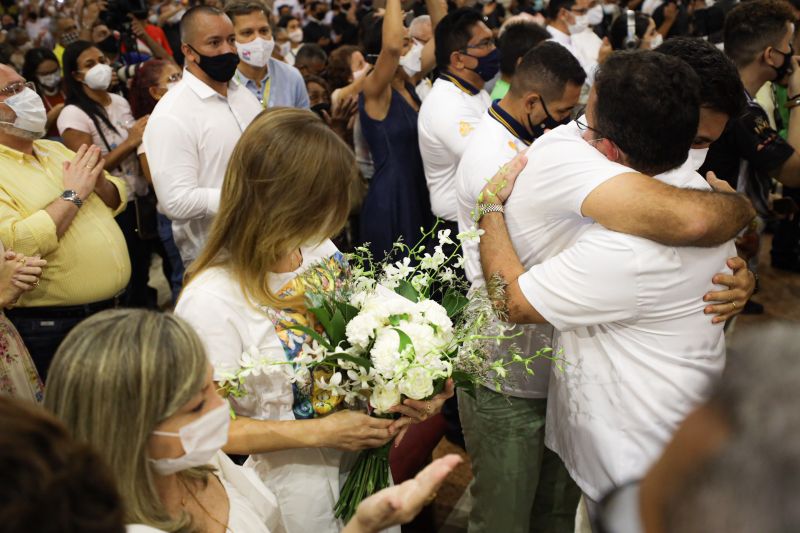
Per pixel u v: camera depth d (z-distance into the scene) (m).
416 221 3.71
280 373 1.54
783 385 0.52
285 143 1.45
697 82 1.57
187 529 1.17
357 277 1.63
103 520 0.71
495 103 2.33
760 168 2.75
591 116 1.67
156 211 4.12
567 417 1.79
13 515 0.65
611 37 5.11
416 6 5.78
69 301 2.62
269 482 1.61
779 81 3.28
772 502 0.48
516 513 2.11
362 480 1.62
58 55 6.07
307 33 7.74
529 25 3.21
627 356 1.65
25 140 2.54
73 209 2.54
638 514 0.58
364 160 4.04
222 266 1.53
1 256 2.11
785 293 4.61
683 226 1.48
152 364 1.08
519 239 1.82
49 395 1.11
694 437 0.55
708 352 1.65
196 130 2.95
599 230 1.60
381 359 1.43
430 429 2.54
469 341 1.58
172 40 6.00
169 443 1.13
